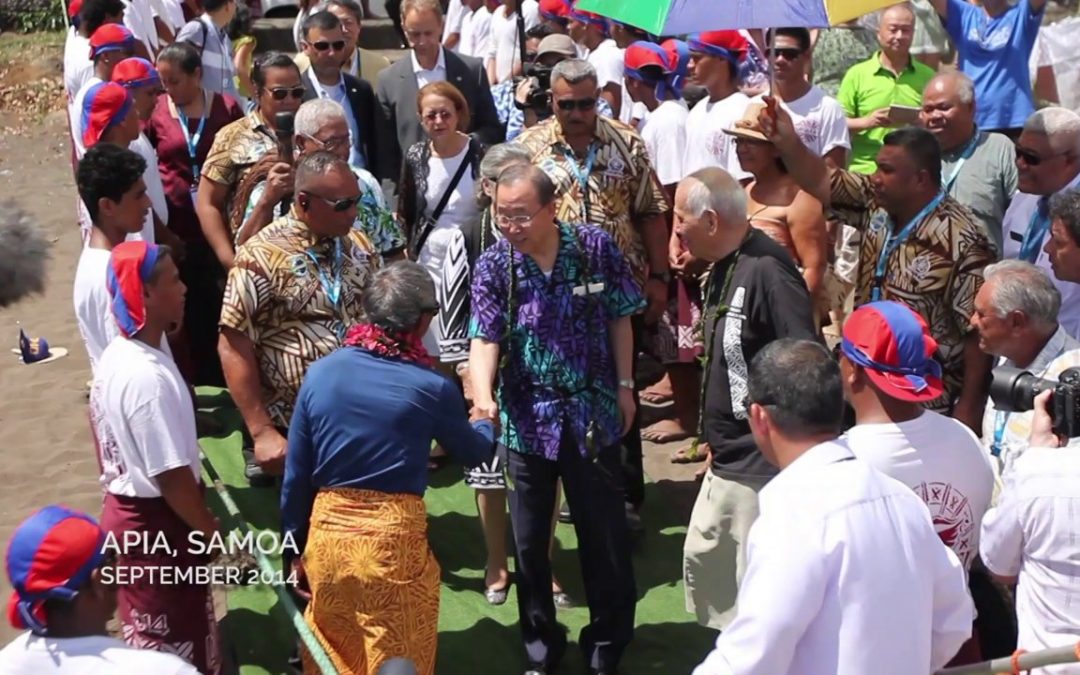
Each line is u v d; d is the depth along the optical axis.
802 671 3.42
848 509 3.41
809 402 3.56
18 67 18.12
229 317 5.53
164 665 3.43
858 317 4.16
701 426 5.46
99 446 4.85
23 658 3.42
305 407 4.79
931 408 5.85
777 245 5.27
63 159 15.48
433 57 8.52
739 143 6.43
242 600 6.45
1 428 8.64
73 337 10.25
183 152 8.27
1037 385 4.13
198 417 8.50
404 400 4.75
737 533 5.32
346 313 5.70
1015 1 8.85
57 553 3.39
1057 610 3.95
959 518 4.19
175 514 4.79
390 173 8.52
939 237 5.67
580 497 5.50
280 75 7.33
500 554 6.48
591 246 5.42
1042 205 6.02
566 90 6.47
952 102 6.85
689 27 5.24
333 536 4.76
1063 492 3.90
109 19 9.36
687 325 7.73
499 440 5.62
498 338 5.47
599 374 5.46
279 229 5.67
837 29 10.77
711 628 6.02
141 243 4.75
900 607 3.41
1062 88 10.62
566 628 6.22
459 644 6.16
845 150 7.82
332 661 4.89
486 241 6.30
